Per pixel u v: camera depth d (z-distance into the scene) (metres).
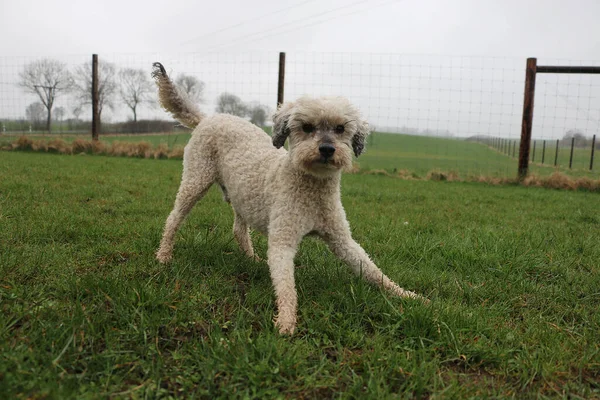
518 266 1.58
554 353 1.00
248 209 1.45
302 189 1.27
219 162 1.57
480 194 3.66
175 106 1.75
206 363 0.89
